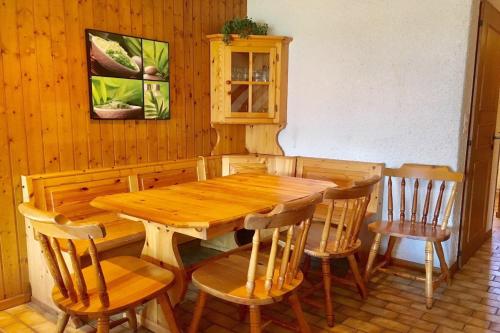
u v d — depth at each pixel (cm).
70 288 160
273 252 164
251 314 170
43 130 250
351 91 321
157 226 207
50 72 250
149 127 313
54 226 150
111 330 218
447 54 274
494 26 308
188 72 337
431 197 291
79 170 263
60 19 252
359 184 212
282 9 353
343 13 317
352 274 269
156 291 173
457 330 217
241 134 387
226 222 168
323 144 343
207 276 186
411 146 297
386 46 299
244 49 338
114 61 282
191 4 332
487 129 331
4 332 218
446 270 266
